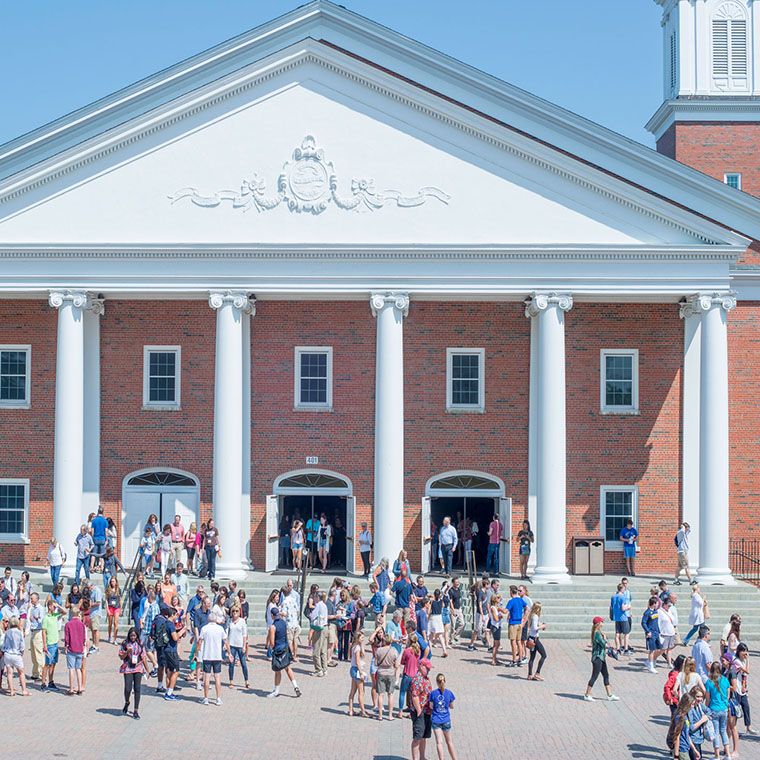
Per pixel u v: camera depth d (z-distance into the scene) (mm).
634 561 40406
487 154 38781
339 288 38594
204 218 38812
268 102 38969
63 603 35250
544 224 38750
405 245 38344
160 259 38594
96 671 29953
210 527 37719
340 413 41125
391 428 38250
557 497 37969
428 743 23984
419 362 41156
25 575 33000
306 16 42188
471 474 40969
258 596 36812
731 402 41094
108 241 38594
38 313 41219
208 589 37094
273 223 38781
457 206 38781
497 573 40094
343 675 30156
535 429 40625
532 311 39625
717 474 38281
